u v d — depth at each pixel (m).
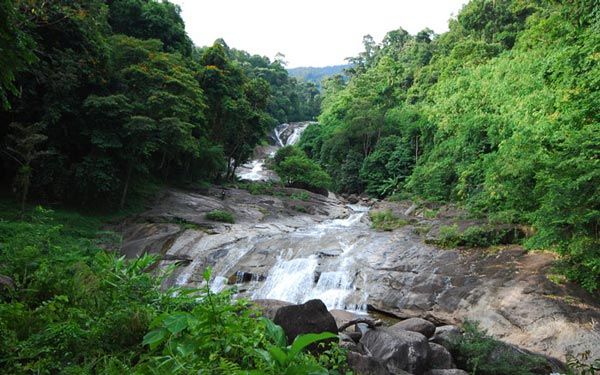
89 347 3.38
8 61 4.39
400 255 14.35
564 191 10.27
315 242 16.91
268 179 38.97
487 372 6.58
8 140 16.92
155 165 26.64
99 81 18.98
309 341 2.48
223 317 3.21
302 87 88.94
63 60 17.05
